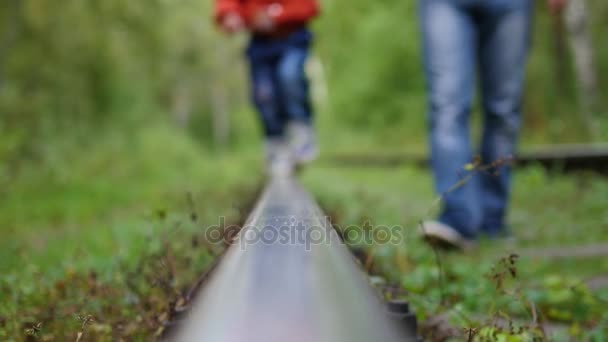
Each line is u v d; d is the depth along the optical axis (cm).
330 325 61
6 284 262
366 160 1956
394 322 129
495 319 208
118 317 222
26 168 1197
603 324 247
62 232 636
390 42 3083
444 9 485
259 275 80
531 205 729
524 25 504
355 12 3491
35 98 1644
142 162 1875
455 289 279
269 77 703
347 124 3562
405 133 3030
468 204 471
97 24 1934
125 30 2094
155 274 229
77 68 1917
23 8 1728
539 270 369
